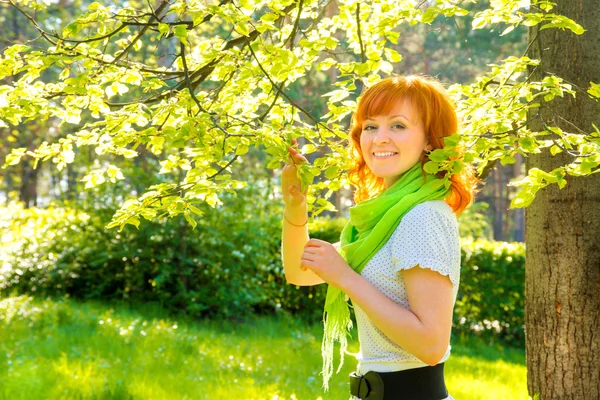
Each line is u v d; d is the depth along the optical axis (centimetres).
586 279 363
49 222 900
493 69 353
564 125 357
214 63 302
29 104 274
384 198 203
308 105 1572
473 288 1026
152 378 549
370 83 333
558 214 366
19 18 1455
